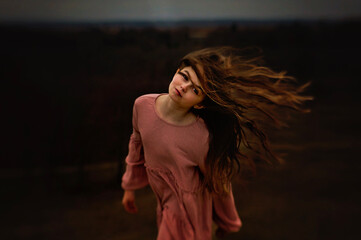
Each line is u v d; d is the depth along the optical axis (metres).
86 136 3.82
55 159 3.86
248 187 2.92
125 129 3.64
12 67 4.87
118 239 2.36
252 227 2.41
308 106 5.11
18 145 4.07
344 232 2.39
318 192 2.95
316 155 3.61
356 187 3.06
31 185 3.47
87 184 3.35
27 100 4.54
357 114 4.79
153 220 2.62
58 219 2.77
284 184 3.00
